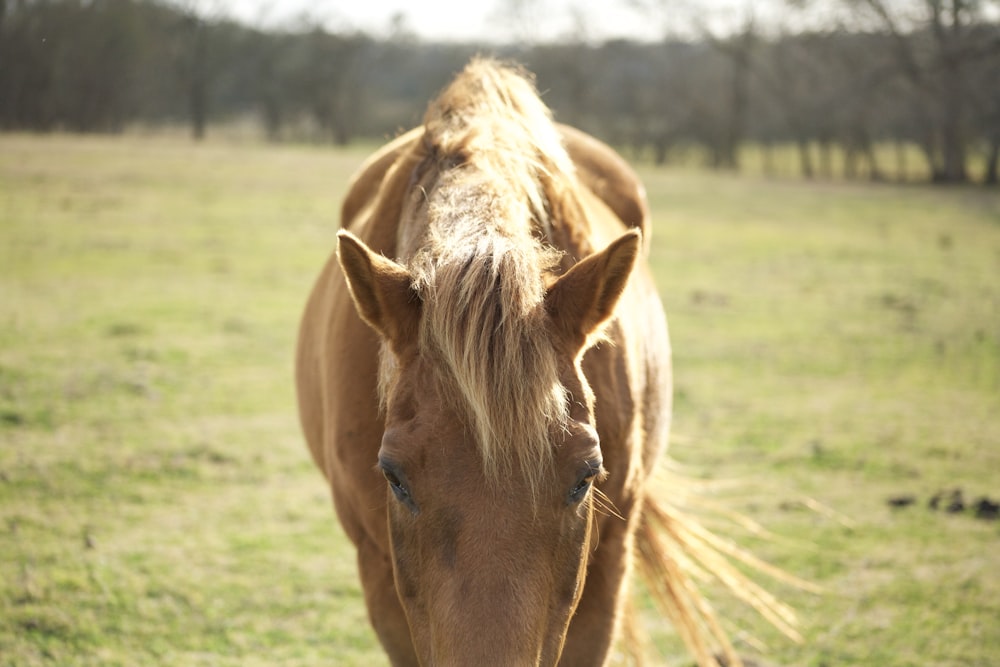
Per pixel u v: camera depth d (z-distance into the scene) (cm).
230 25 5641
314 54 5919
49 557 413
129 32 4856
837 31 3666
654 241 1582
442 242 192
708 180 3478
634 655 322
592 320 190
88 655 343
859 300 1062
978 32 3366
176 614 374
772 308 1008
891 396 690
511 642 163
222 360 745
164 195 1998
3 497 471
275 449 560
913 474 536
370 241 253
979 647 359
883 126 4175
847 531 461
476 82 255
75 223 1495
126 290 1001
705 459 554
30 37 4356
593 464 176
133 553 421
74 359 723
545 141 242
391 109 6662
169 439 564
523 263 183
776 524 469
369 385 236
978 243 1641
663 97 5216
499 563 168
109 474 507
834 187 3212
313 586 402
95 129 5009
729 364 772
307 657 349
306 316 336
